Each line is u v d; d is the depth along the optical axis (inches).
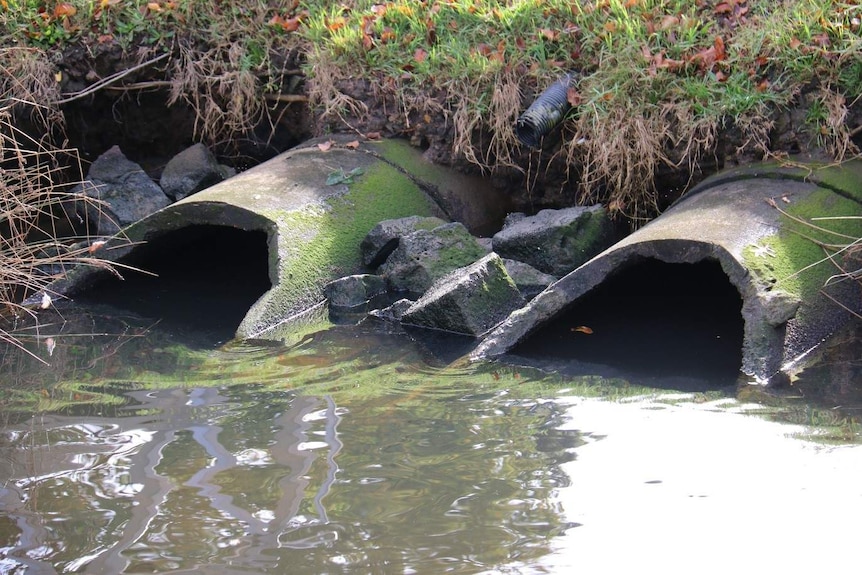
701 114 250.8
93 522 134.6
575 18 281.6
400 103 289.4
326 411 173.3
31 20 310.5
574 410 171.3
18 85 297.7
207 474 148.3
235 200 244.2
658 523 131.7
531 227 251.8
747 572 120.4
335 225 252.2
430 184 279.9
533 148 267.6
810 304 199.8
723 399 174.6
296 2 322.0
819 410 167.9
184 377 193.6
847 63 244.7
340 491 141.9
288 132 321.4
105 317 235.5
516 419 168.1
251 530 131.3
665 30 268.2
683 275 242.1
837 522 130.7
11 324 232.2
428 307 220.2
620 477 144.9
